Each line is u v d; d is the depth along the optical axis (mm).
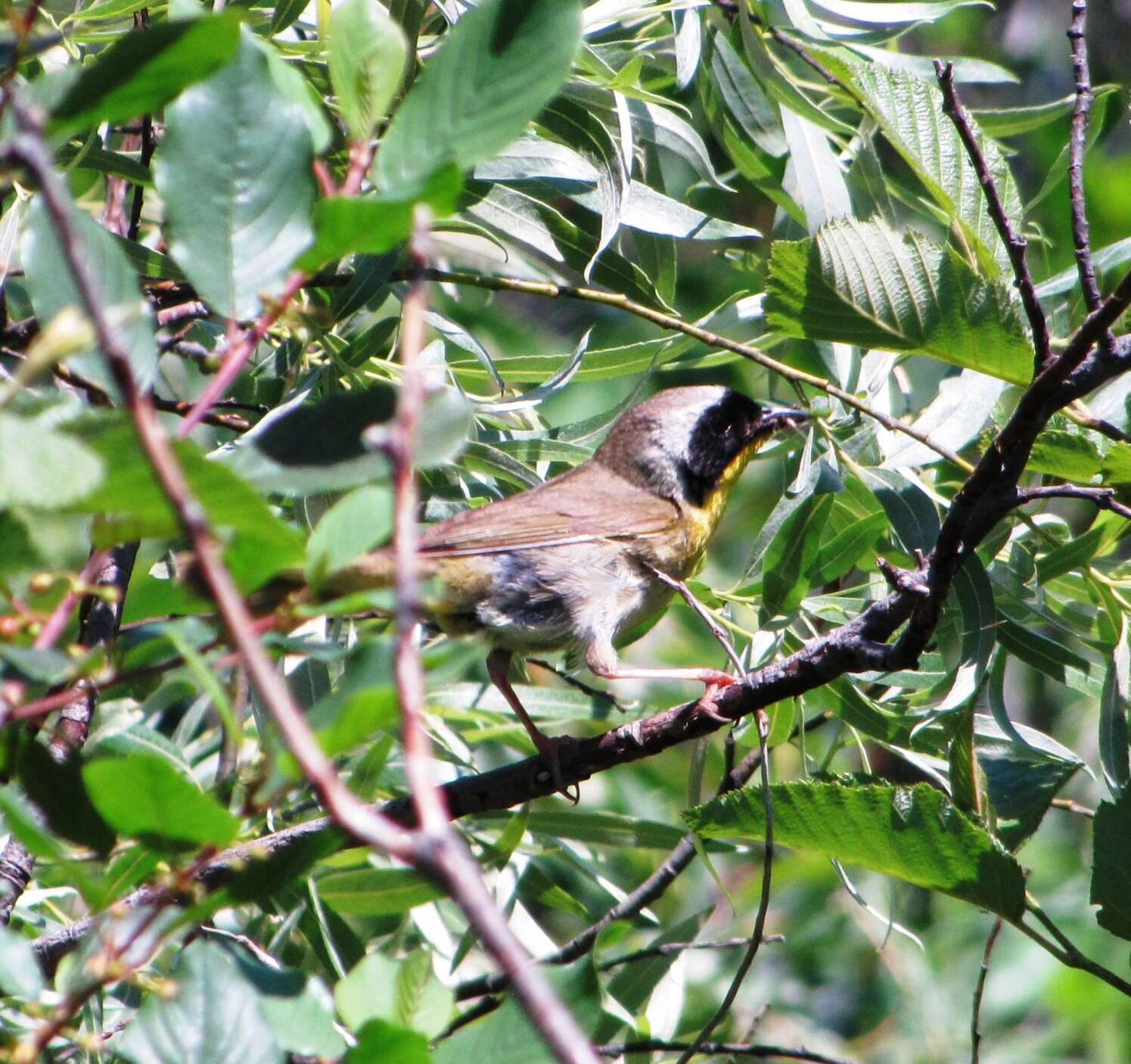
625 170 8625
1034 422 5445
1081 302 9047
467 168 4227
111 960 3971
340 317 8031
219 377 4035
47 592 4316
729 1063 8859
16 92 3844
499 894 8812
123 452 3324
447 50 4320
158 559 9188
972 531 6082
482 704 9609
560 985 4465
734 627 9297
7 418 3127
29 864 7188
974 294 7332
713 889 12961
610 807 12523
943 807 6527
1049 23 15922
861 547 8461
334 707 3750
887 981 12633
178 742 9141
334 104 8289
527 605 9492
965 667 7488
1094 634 9289
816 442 9180
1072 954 6539
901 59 10016
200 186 4305
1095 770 13062
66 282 4238
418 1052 3723
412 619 2896
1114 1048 12516
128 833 3887
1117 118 15266
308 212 4359
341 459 4148
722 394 10711
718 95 9914
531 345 13734
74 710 7328
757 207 13156
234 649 4379
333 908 8234
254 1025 4164
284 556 3875
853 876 12750
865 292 7426
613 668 9570
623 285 9172
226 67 4379
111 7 7703
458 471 9188
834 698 8406
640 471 10484
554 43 4293
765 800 6840
